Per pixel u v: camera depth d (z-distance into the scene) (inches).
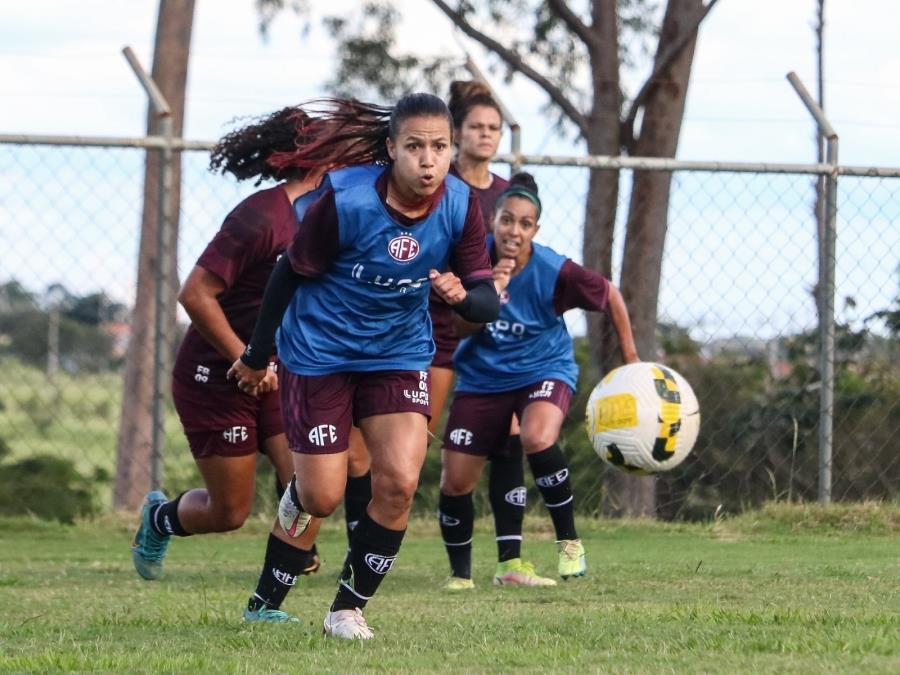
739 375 1422.2
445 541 855.7
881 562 893.2
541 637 553.0
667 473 1321.4
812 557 945.5
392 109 612.4
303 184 759.7
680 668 458.6
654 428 885.8
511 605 711.1
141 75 1178.6
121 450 1432.1
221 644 553.0
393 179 572.4
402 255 574.6
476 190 974.4
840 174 1210.6
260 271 764.6
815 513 1167.6
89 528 1198.9
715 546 1048.2
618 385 897.5
